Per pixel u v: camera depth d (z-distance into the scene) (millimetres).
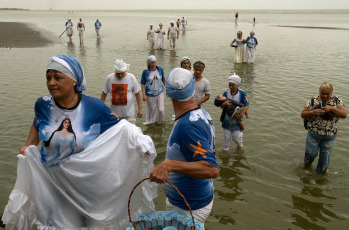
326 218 4094
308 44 24406
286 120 7699
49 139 2586
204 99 6410
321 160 5176
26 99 9398
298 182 4988
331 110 4836
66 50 20875
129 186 2834
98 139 2682
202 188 2559
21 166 2656
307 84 11516
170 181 2596
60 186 2734
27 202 2738
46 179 2699
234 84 5754
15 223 2756
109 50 20844
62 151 2609
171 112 8430
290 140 6547
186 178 2514
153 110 7508
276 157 5832
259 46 23125
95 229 2826
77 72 2566
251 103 9062
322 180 5055
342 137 6684
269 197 4559
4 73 13281
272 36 30812
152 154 2695
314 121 5066
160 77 7355
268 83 11633
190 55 18625
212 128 2570
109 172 2729
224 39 27688
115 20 65938
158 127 7375
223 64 15727
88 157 2656
